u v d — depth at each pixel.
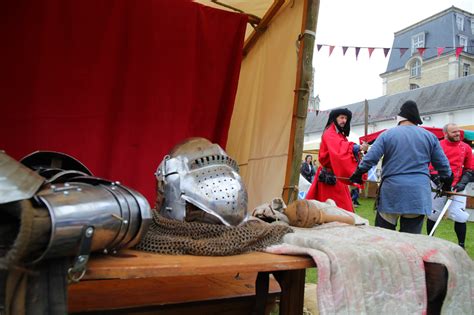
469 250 4.55
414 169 2.63
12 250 0.64
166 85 2.32
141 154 2.26
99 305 1.16
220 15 2.53
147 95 2.28
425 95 22.89
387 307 1.06
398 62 31.41
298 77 2.12
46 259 0.73
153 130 2.29
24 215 0.65
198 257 0.97
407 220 2.73
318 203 1.70
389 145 2.68
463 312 1.22
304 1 2.12
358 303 1.00
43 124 2.01
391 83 31.55
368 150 2.80
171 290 1.37
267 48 2.69
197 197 1.21
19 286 0.69
